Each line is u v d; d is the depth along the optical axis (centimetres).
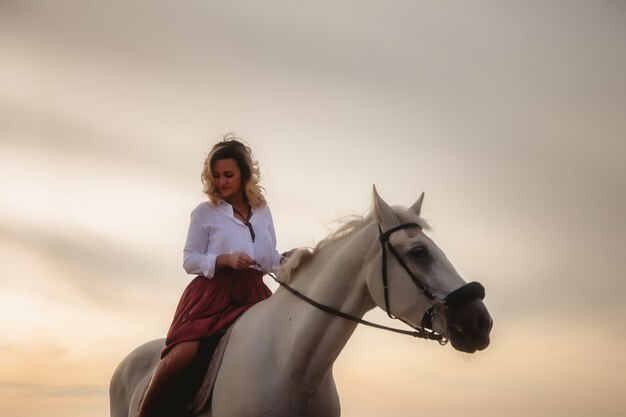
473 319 393
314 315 425
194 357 446
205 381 441
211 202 475
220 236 470
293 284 446
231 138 498
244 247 468
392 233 416
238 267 450
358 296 423
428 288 404
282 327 435
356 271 423
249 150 483
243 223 473
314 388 426
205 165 478
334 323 423
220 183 474
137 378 507
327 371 428
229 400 427
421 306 405
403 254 411
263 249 475
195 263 461
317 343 423
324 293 426
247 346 432
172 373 443
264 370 426
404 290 409
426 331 412
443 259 411
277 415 421
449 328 396
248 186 477
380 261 415
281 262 472
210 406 440
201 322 451
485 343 394
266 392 421
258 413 420
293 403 424
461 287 397
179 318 462
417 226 420
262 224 480
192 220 477
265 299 460
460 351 403
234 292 466
